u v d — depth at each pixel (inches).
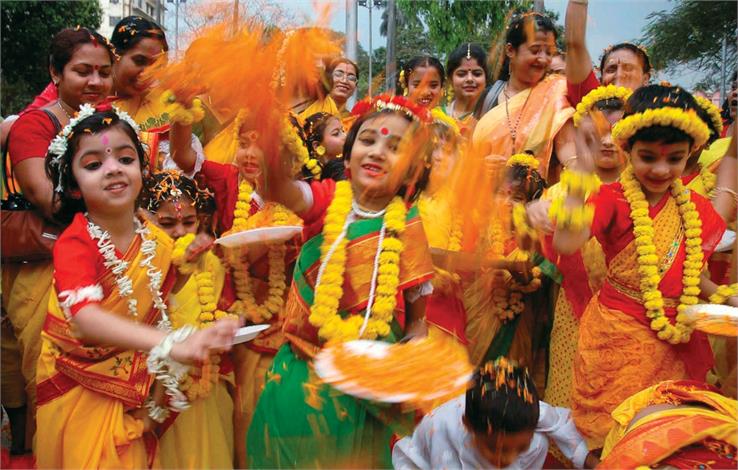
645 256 96.0
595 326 100.7
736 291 101.0
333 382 69.9
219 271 102.3
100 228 86.5
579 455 100.7
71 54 113.5
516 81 139.6
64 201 90.0
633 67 137.6
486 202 101.8
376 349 74.9
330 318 78.7
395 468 96.3
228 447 99.9
